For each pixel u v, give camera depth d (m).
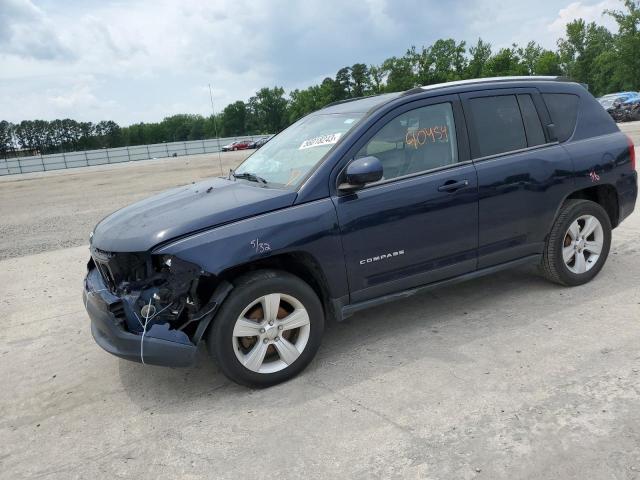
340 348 4.03
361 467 2.67
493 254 4.32
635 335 3.81
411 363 3.69
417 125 3.99
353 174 3.49
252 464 2.77
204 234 3.29
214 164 30.23
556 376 3.35
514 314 4.36
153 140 134.50
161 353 3.23
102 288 3.59
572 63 72.69
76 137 134.00
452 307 4.63
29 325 5.06
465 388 3.30
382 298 3.90
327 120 4.31
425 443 2.81
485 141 4.23
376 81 91.12
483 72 74.50
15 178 37.03
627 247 5.96
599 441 2.70
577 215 4.62
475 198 4.09
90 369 4.06
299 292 3.52
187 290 3.25
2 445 3.15
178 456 2.90
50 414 3.46
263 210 3.46
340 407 3.22
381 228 3.75
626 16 53.12
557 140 4.59
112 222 3.86
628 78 53.78
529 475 2.51
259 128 114.62
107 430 3.22
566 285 4.80
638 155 13.16
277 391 3.49
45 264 7.32
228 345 3.35
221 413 3.29
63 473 2.84
